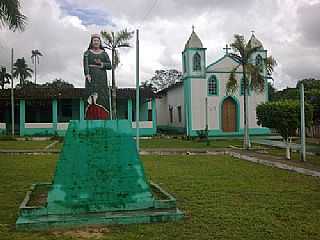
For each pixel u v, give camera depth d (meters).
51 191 7.37
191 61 33.62
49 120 36.78
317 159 16.95
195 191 10.29
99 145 7.67
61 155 7.52
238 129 34.00
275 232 6.71
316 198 9.41
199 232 6.72
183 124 36.62
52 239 6.42
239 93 33.97
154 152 20.30
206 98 32.03
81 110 33.56
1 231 6.85
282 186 11.00
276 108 17.11
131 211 7.61
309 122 17.41
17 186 11.13
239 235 6.55
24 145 24.75
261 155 18.66
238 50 22.95
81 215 7.34
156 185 10.57
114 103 25.14
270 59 23.19
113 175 7.64
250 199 9.30
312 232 6.71
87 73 8.24
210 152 20.70
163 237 6.46
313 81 33.94
